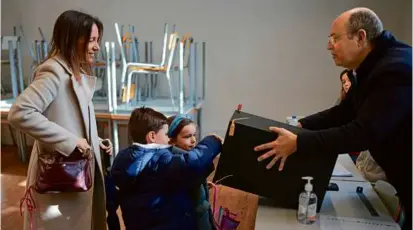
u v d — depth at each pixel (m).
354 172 1.97
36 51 4.12
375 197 1.66
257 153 1.42
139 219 1.52
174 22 4.49
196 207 1.57
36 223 1.66
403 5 3.97
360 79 1.51
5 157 4.46
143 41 4.58
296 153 1.40
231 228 1.67
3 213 3.00
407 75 1.34
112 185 1.67
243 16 4.37
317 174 1.44
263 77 4.48
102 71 4.33
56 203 1.64
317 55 4.32
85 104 1.67
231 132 1.42
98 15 4.60
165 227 1.50
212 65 4.54
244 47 4.44
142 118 1.62
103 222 1.84
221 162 1.46
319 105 4.43
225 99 4.59
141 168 1.48
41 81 1.54
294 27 4.30
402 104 1.33
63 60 1.61
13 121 1.50
